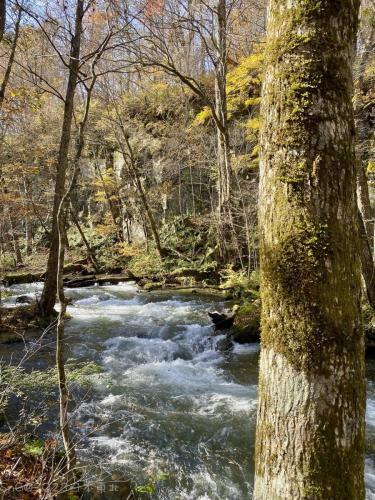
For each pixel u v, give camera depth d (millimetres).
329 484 1733
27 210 18750
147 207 19469
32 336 9609
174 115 21953
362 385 1847
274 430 1859
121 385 6953
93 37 8312
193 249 19031
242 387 7062
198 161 19141
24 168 17312
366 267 8914
